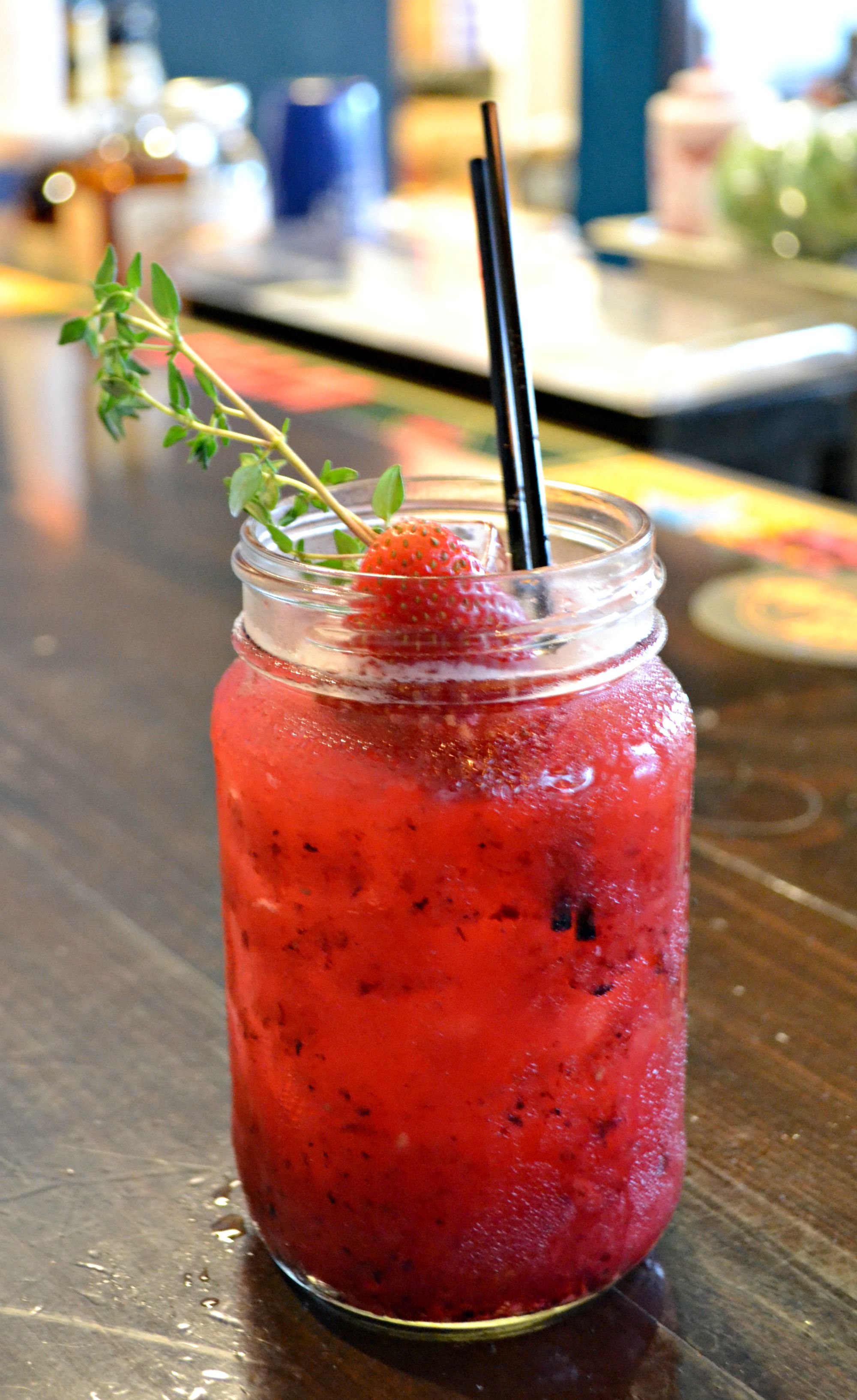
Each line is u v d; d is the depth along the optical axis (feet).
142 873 1.95
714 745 2.18
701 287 5.73
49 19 5.71
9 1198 1.56
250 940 1.43
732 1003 1.75
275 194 6.38
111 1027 1.74
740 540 3.03
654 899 1.42
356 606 1.35
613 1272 1.45
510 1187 1.41
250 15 9.14
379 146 6.48
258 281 5.23
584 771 1.38
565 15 10.56
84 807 2.08
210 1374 1.42
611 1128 1.42
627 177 9.06
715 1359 1.42
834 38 8.82
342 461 3.47
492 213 1.42
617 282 5.18
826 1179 1.57
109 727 2.30
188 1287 1.49
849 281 5.22
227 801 1.44
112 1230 1.53
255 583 1.40
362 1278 1.43
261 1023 1.44
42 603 2.82
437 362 4.23
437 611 1.35
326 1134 1.42
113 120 5.84
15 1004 1.77
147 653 2.58
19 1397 1.40
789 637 2.55
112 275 1.43
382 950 1.38
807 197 5.35
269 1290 1.48
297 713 1.40
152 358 4.59
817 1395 1.40
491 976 1.38
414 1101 1.39
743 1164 1.58
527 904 1.37
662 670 1.49
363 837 1.36
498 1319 1.44
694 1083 1.66
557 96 10.86
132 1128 1.63
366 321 4.64
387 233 6.12
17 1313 1.47
